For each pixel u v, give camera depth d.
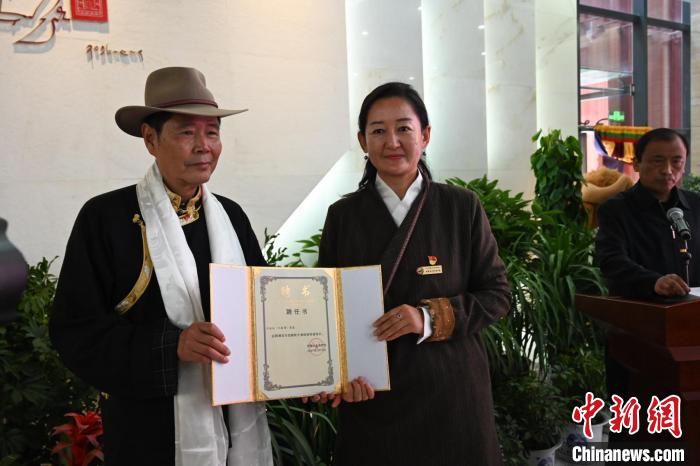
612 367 2.07
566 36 5.33
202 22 2.91
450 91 4.24
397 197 1.38
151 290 1.13
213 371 1.05
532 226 3.27
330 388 1.19
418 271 1.31
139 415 1.12
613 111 6.66
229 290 1.11
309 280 1.22
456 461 1.27
